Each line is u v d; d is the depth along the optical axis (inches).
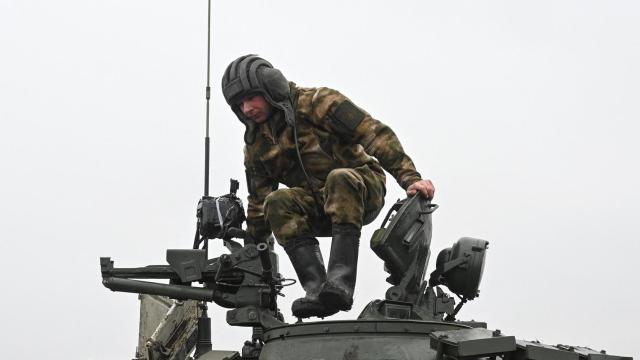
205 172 644.7
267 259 545.0
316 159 586.2
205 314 608.4
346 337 498.3
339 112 578.6
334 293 537.0
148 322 702.5
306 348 500.4
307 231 574.2
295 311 558.3
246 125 597.0
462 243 596.1
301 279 567.2
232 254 569.0
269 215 574.2
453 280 593.0
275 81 580.1
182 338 661.9
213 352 596.7
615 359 474.9
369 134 579.2
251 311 563.5
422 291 575.8
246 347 562.9
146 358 674.8
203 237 603.2
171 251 583.5
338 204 551.2
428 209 572.4
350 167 587.2
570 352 455.5
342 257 546.6
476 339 443.8
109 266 587.2
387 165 579.8
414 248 564.4
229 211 597.0
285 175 599.2
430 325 498.3
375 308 551.2
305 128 588.7
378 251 556.1
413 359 489.1
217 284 575.2
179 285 583.2
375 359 490.6
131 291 585.3
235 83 585.0
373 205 573.6
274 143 594.2
